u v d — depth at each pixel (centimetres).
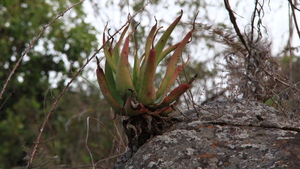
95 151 668
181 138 275
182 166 247
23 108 938
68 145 718
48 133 804
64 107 764
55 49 960
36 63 1006
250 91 363
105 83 287
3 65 1010
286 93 352
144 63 289
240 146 257
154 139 281
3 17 1016
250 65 368
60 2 1010
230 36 409
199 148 262
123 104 290
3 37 1026
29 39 1001
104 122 671
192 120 302
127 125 280
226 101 341
